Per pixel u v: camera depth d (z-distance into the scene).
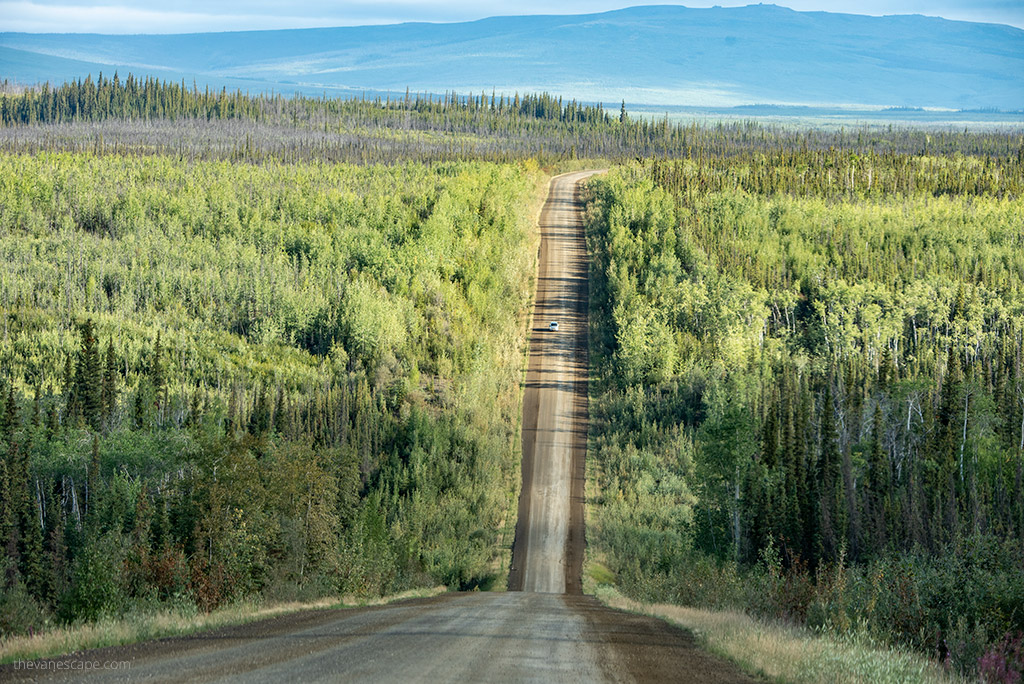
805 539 88.06
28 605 56.75
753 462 97.00
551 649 25.64
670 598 59.50
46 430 152.38
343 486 93.19
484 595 69.31
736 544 87.50
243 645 25.42
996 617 31.94
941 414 121.12
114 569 42.78
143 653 23.80
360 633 28.81
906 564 38.31
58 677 19.69
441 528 118.00
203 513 54.81
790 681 21.81
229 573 46.25
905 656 25.28
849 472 98.81
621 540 115.06
